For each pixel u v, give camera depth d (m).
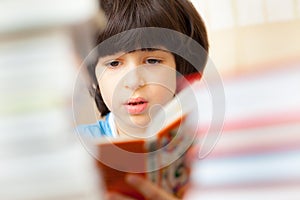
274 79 0.70
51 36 0.62
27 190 0.58
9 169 0.59
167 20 0.68
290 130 0.67
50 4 0.61
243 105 0.68
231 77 0.70
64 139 0.59
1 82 0.62
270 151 0.66
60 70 0.63
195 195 0.59
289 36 0.74
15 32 0.61
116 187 0.53
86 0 0.63
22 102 0.62
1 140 0.60
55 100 0.62
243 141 0.66
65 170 0.56
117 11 0.66
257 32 0.74
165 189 0.54
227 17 0.75
